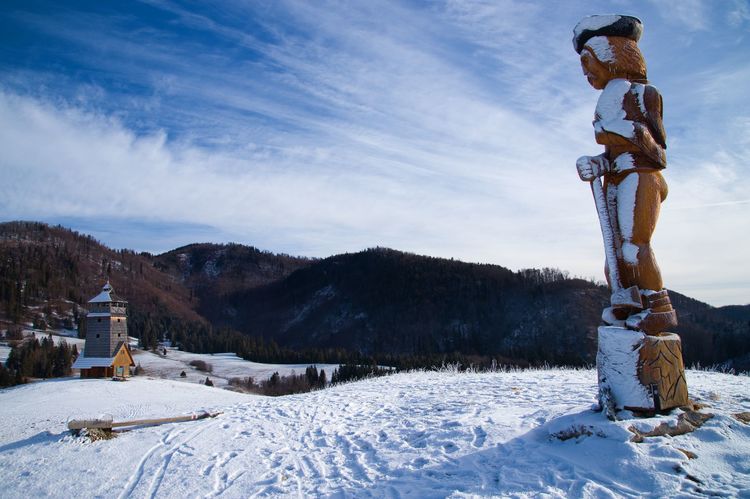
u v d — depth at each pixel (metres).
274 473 8.36
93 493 8.48
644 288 7.26
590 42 7.83
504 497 5.89
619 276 7.43
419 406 11.78
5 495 8.74
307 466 8.52
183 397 30.91
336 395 14.59
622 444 6.31
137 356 84.94
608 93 7.61
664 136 7.51
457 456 7.64
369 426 10.50
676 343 7.15
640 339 7.04
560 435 7.24
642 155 7.39
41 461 10.21
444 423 9.57
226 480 8.29
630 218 7.38
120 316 43.41
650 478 5.71
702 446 6.19
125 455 10.19
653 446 6.20
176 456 9.73
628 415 6.92
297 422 11.45
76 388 34.66
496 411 9.88
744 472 5.64
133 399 29.77
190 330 119.50
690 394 8.47
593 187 7.76
